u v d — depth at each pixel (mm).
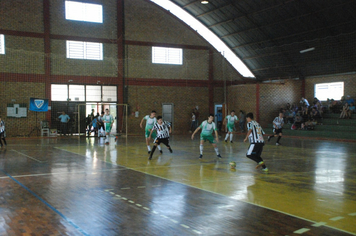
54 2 24891
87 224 4867
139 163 10992
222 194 6719
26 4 24109
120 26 26828
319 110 24203
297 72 28016
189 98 29500
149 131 13844
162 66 28500
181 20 29078
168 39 28625
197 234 4465
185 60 29344
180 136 24469
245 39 28625
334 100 24812
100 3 26172
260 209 5652
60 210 5582
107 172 9305
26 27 24078
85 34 25781
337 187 7402
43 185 7582
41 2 24500
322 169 9781
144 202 6105
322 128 23016
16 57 23812
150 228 4699
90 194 6719
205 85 30078
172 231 4578
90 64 25984
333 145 17219
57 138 22656
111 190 7074
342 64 24328
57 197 6469
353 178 8438
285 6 22922
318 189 7207
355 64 23344
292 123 25219
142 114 27766
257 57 29516
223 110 29719
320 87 26766
